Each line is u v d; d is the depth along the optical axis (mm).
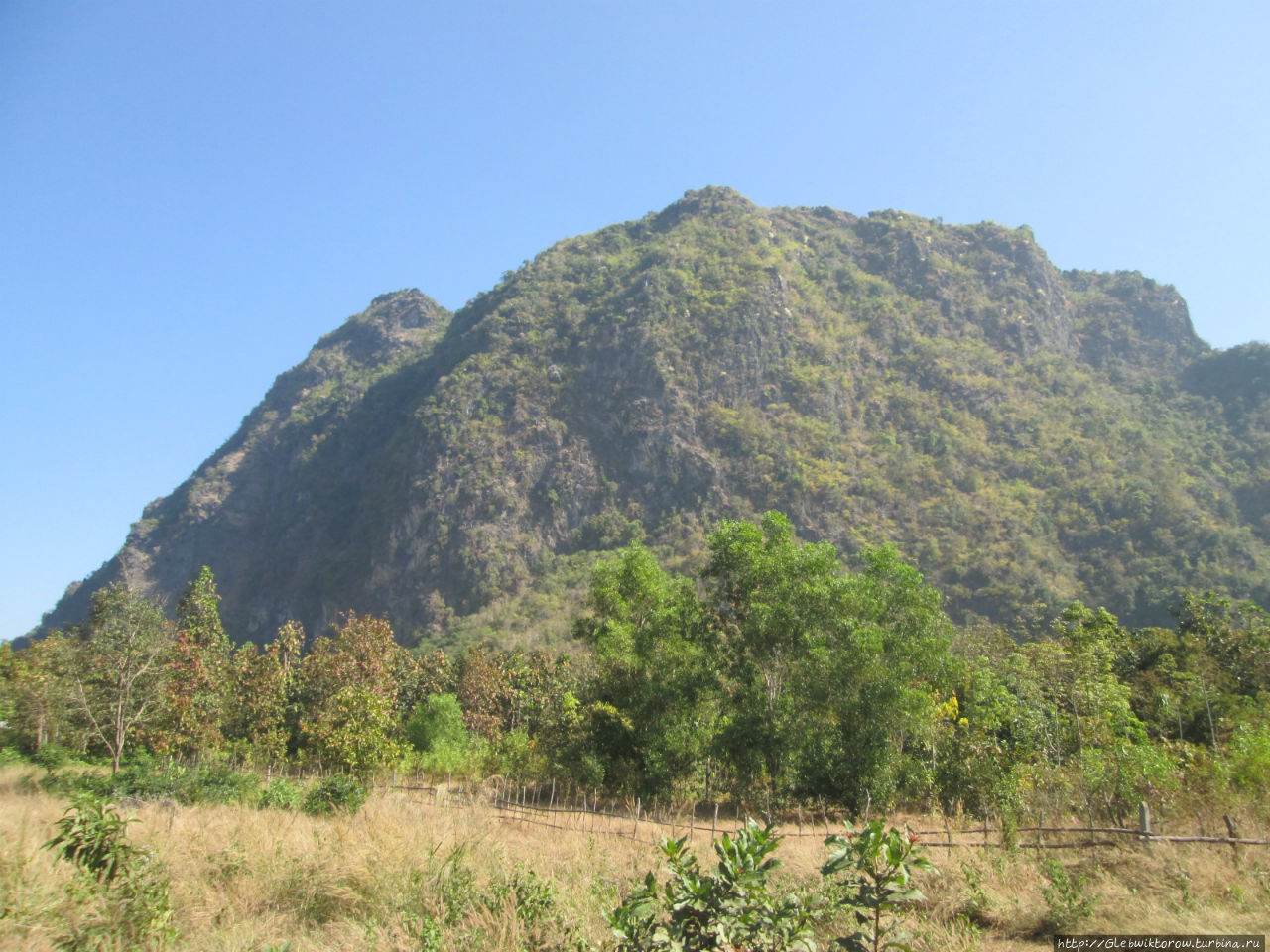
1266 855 8008
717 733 18859
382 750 18203
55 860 7469
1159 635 35406
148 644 25844
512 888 6938
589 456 114875
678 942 4457
